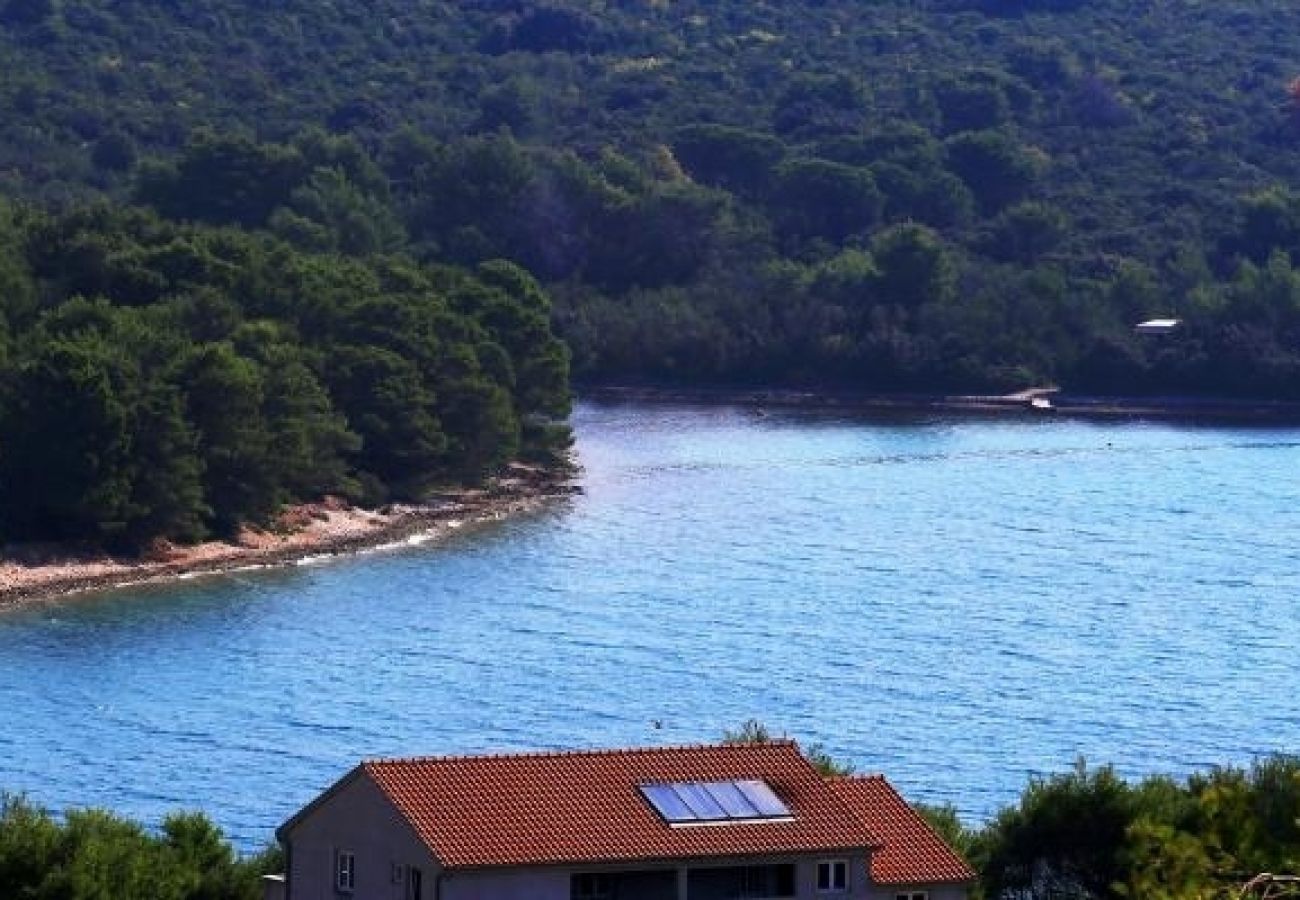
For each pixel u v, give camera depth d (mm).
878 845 165500
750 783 169375
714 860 162625
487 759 168375
